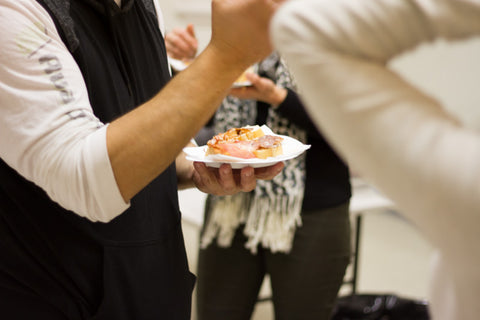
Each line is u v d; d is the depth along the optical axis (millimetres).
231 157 941
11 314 930
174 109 756
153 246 1003
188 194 2432
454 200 414
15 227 883
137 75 1007
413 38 446
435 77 2814
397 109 434
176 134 763
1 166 860
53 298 930
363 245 3766
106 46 937
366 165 453
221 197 1720
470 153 414
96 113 917
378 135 435
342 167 1689
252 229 1668
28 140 751
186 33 1825
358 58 454
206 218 1826
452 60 2746
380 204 2303
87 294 945
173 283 1052
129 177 768
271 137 1015
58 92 764
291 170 1630
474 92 2678
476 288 458
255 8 711
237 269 1788
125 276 965
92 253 930
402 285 3258
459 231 423
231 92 1550
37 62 758
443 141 422
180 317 1082
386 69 460
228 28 733
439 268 603
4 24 743
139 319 997
